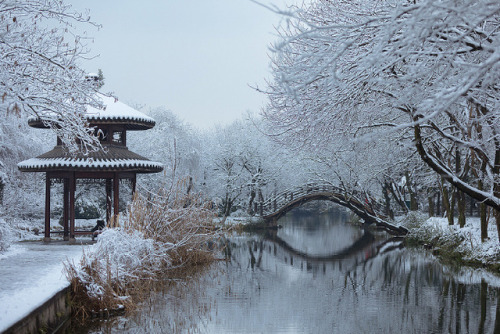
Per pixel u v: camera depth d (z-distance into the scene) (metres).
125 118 19.34
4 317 7.46
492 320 11.07
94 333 10.09
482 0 5.80
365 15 10.81
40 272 11.65
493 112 8.07
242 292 14.47
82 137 11.91
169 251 18.59
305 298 13.69
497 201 12.41
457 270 18.08
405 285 15.46
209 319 11.38
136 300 13.12
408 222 32.97
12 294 9.12
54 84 11.01
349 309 12.37
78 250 16.14
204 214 19.84
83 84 11.44
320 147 13.55
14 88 10.01
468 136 13.30
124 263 13.58
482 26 9.52
